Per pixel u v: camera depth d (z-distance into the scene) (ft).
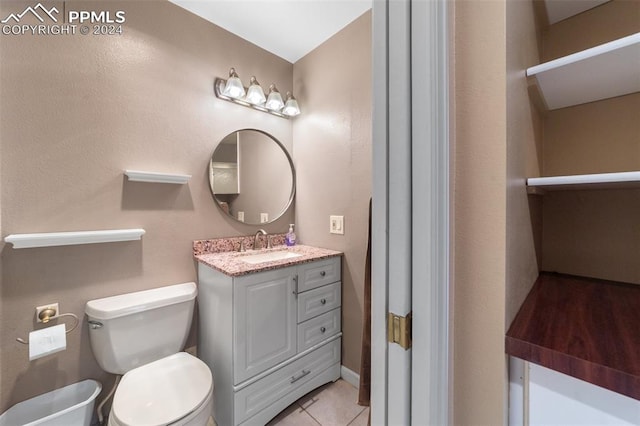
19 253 3.88
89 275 4.42
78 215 4.33
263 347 4.68
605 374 1.43
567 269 3.34
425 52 1.73
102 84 4.54
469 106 1.82
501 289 1.73
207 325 5.14
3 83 3.76
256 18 5.71
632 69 2.23
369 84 5.53
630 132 2.91
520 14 2.11
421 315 1.79
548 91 2.74
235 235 6.28
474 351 1.85
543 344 1.64
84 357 4.36
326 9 5.47
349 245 5.98
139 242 4.91
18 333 3.87
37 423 3.50
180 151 5.44
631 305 2.30
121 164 4.73
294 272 5.16
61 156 4.19
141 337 4.36
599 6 3.07
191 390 3.71
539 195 3.17
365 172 5.64
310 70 6.82
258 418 4.58
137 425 3.07
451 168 1.84
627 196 2.99
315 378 5.54
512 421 1.85
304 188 7.06
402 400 1.88
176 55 5.37
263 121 6.82
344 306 6.07
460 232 1.87
